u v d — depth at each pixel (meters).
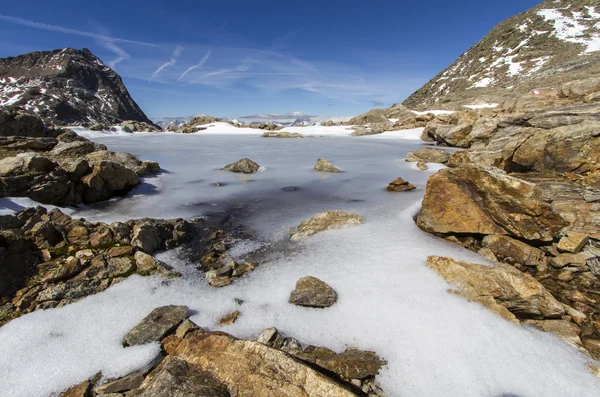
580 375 3.67
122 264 5.68
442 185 7.41
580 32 70.94
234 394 3.11
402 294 5.05
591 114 11.10
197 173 14.85
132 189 11.33
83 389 3.42
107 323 4.45
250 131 45.16
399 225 8.02
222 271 5.85
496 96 51.00
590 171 8.72
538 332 4.42
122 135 39.81
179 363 3.40
